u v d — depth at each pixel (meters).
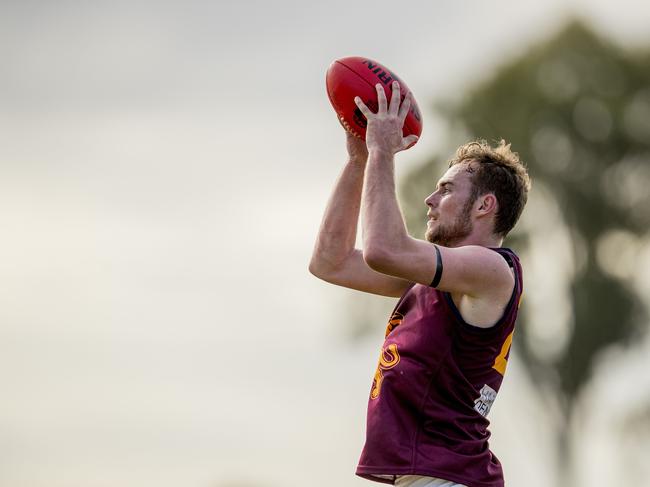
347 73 18.48
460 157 18.38
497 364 17.42
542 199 90.31
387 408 17.12
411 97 18.48
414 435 16.98
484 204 17.89
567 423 88.06
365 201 17.12
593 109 90.00
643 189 89.38
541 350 88.00
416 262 16.64
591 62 92.06
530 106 90.56
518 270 17.47
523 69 91.81
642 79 91.56
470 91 91.56
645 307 88.69
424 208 85.62
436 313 17.09
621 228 89.44
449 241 18.11
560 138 90.50
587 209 88.94
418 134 18.42
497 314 17.06
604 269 88.88
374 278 19.48
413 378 17.00
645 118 90.06
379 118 17.91
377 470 16.94
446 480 16.88
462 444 17.00
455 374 17.00
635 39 92.75
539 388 88.31
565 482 88.12
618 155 89.94
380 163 17.44
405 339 17.23
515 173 18.09
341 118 18.77
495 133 91.12
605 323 86.94
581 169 89.38
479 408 17.33
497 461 17.67
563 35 92.62
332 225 19.44
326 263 19.52
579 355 87.06
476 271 16.80
